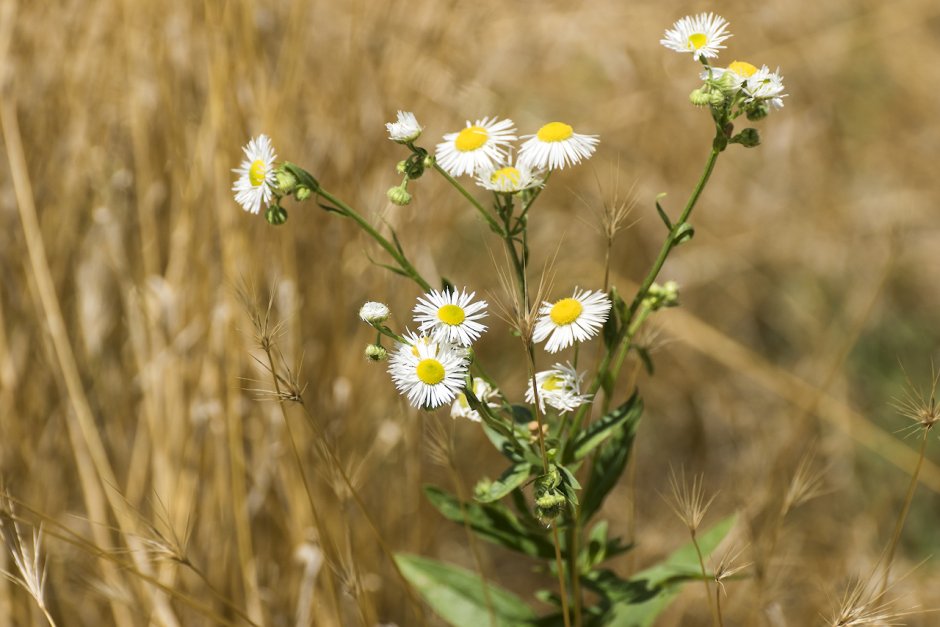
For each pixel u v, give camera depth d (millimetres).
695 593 753
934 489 857
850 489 865
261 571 725
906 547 853
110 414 746
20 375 734
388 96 792
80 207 763
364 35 790
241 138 730
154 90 761
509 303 813
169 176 759
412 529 762
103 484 719
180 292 729
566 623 578
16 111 750
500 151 569
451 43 847
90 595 712
